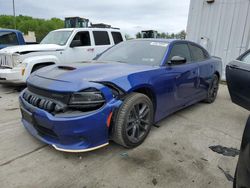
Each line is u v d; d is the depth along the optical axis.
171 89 3.45
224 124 3.99
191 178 2.39
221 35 8.14
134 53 3.73
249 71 3.64
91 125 2.39
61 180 2.27
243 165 1.68
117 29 8.21
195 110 4.73
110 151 2.84
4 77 5.40
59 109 2.40
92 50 7.07
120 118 2.65
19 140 3.02
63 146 2.47
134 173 2.42
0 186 2.15
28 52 5.53
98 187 2.19
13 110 4.24
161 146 3.03
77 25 16.81
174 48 3.75
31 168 2.44
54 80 2.62
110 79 2.60
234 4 7.68
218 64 5.24
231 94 4.15
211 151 2.98
